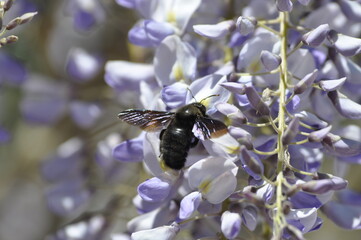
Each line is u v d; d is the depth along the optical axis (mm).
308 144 453
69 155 618
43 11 650
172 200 481
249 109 463
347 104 459
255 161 429
